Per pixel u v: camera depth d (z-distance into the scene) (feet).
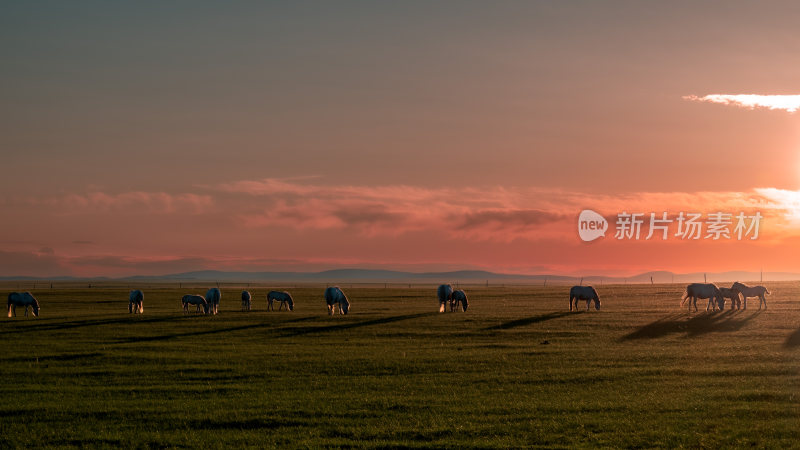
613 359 106.42
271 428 66.85
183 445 61.26
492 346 124.36
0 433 66.03
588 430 63.98
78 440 63.31
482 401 77.36
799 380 86.94
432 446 59.57
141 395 83.25
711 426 64.64
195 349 122.93
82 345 129.18
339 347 124.57
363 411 72.79
